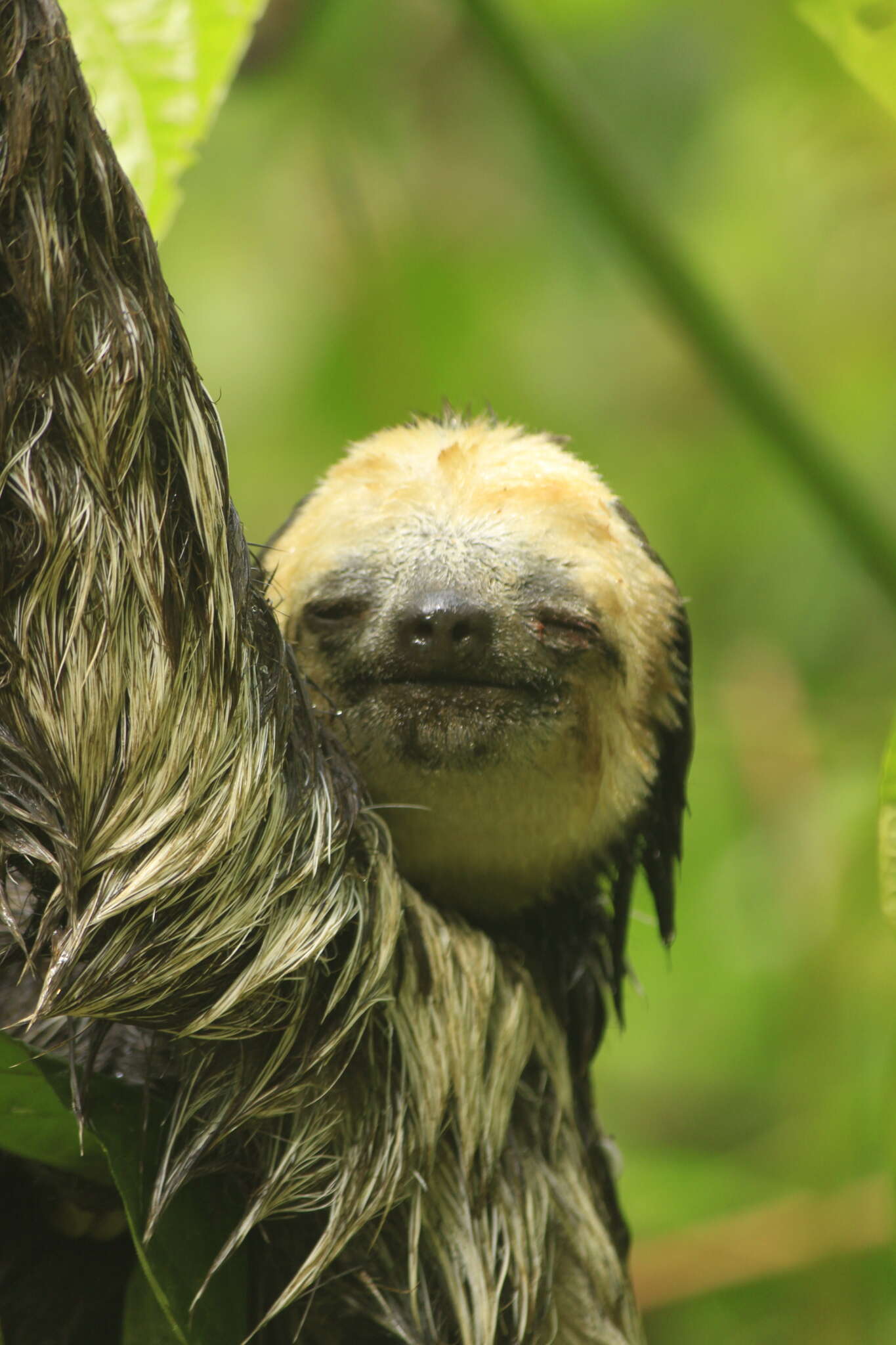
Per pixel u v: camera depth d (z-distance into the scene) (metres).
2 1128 3.41
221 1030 3.44
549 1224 3.50
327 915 3.44
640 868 3.55
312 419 3.99
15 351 3.41
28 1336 3.47
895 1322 3.69
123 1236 3.47
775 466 3.70
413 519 3.50
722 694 3.81
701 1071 3.76
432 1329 3.46
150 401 3.42
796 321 4.06
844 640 3.88
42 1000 3.41
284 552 3.52
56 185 3.41
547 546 3.50
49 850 3.42
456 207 4.02
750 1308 3.72
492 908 3.52
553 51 3.68
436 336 3.95
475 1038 3.48
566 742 3.50
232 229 3.99
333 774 3.46
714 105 3.83
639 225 3.63
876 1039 3.72
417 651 3.48
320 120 3.80
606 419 4.16
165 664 3.42
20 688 3.41
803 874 3.74
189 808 3.42
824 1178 3.73
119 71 3.45
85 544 3.41
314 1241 3.46
